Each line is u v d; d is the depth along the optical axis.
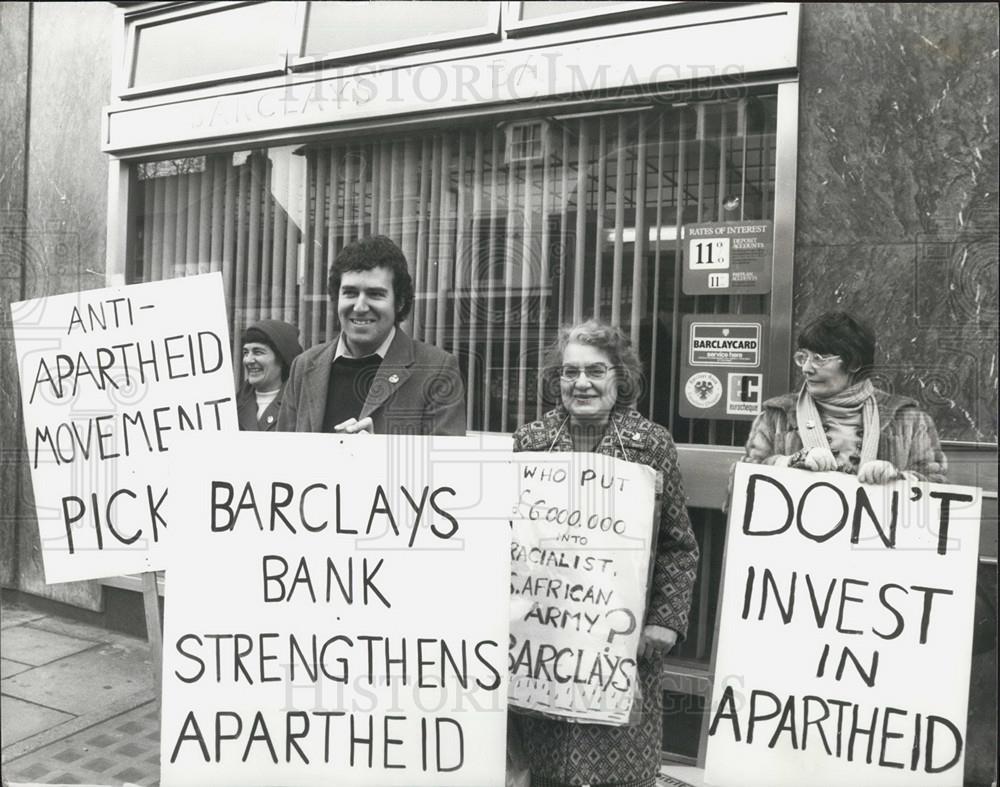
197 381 2.52
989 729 2.64
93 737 3.18
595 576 2.18
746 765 2.18
